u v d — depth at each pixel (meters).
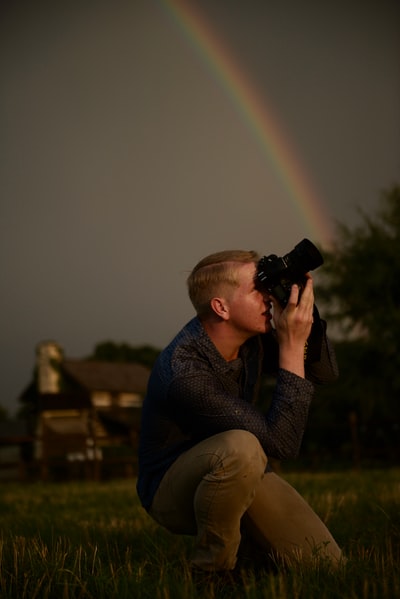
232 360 2.83
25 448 36.25
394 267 23.33
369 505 4.87
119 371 40.41
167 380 2.67
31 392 39.84
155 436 2.81
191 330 2.80
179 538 3.77
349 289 24.23
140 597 2.31
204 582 2.51
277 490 2.76
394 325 22.84
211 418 2.62
